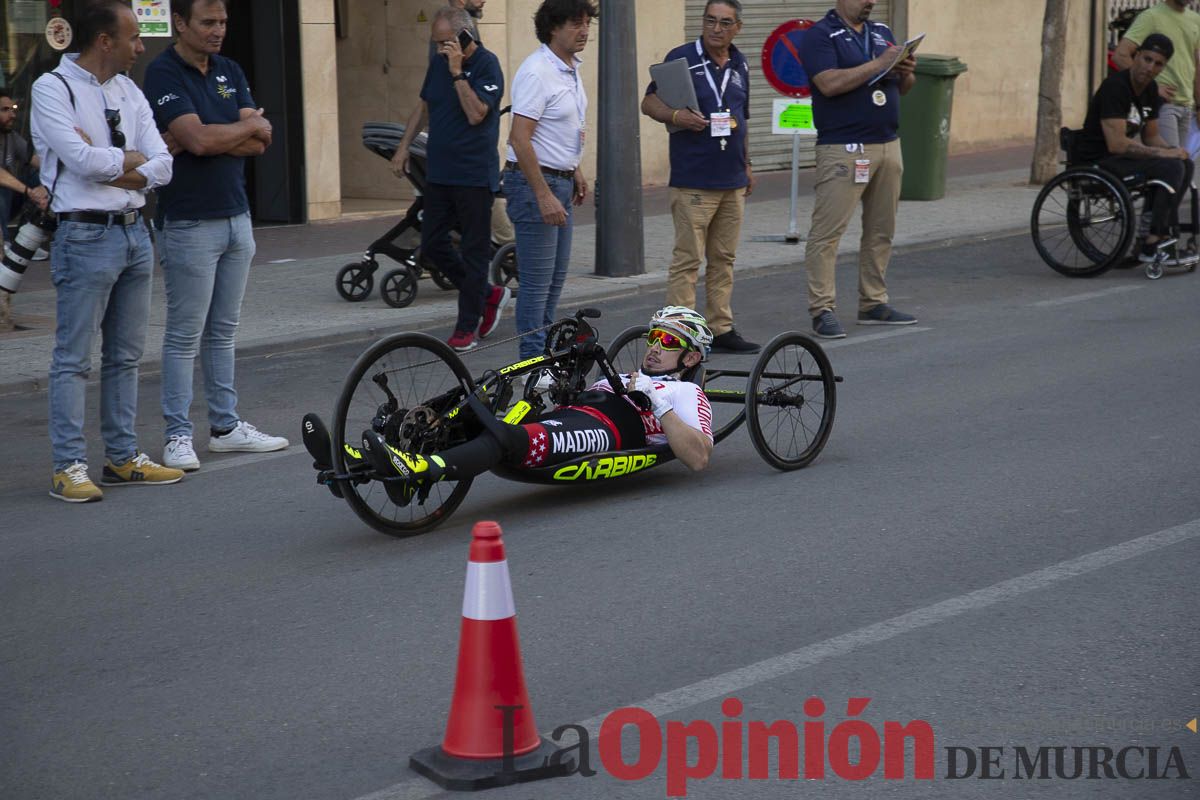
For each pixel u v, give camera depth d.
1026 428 8.28
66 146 6.89
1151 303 12.13
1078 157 13.46
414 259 12.09
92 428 8.91
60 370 7.25
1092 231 14.45
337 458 6.33
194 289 7.69
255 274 13.79
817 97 10.65
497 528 4.35
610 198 13.34
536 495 7.32
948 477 7.37
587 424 6.94
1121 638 5.27
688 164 9.96
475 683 4.34
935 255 14.98
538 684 4.97
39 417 9.08
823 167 10.70
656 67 9.82
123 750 4.57
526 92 9.39
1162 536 6.38
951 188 19.83
